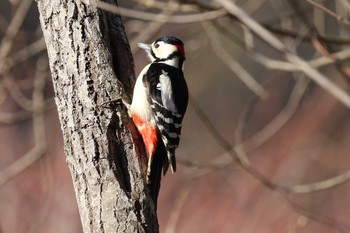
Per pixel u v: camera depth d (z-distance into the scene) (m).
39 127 14.38
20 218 17.31
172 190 17.75
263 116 21.48
